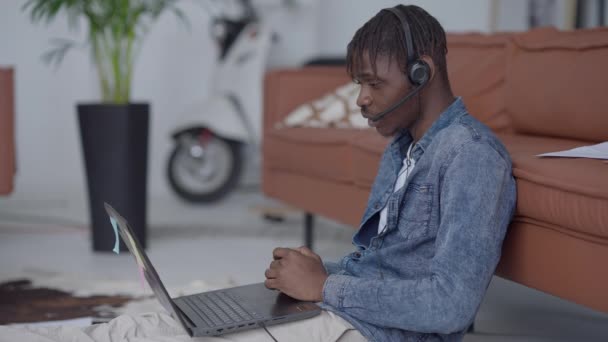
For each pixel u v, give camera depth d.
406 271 1.18
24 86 4.20
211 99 4.05
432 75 1.16
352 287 1.11
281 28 4.42
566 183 1.25
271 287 1.19
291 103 3.06
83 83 4.27
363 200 2.28
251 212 3.85
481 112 2.36
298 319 1.11
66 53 4.23
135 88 4.38
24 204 4.05
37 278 2.51
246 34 4.11
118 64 3.03
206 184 4.07
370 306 1.08
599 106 1.83
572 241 1.28
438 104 1.20
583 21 3.47
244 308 1.14
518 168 1.39
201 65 4.45
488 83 2.36
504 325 2.05
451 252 1.04
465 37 2.54
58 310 2.15
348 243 3.14
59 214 3.80
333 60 3.71
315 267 1.18
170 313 1.12
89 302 2.23
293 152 2.71
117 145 2.92
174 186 4.06
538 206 1.32
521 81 2.16
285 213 3.65
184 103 4.46
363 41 1.16
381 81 1.15
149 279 1.13
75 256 2.92
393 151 1.29
